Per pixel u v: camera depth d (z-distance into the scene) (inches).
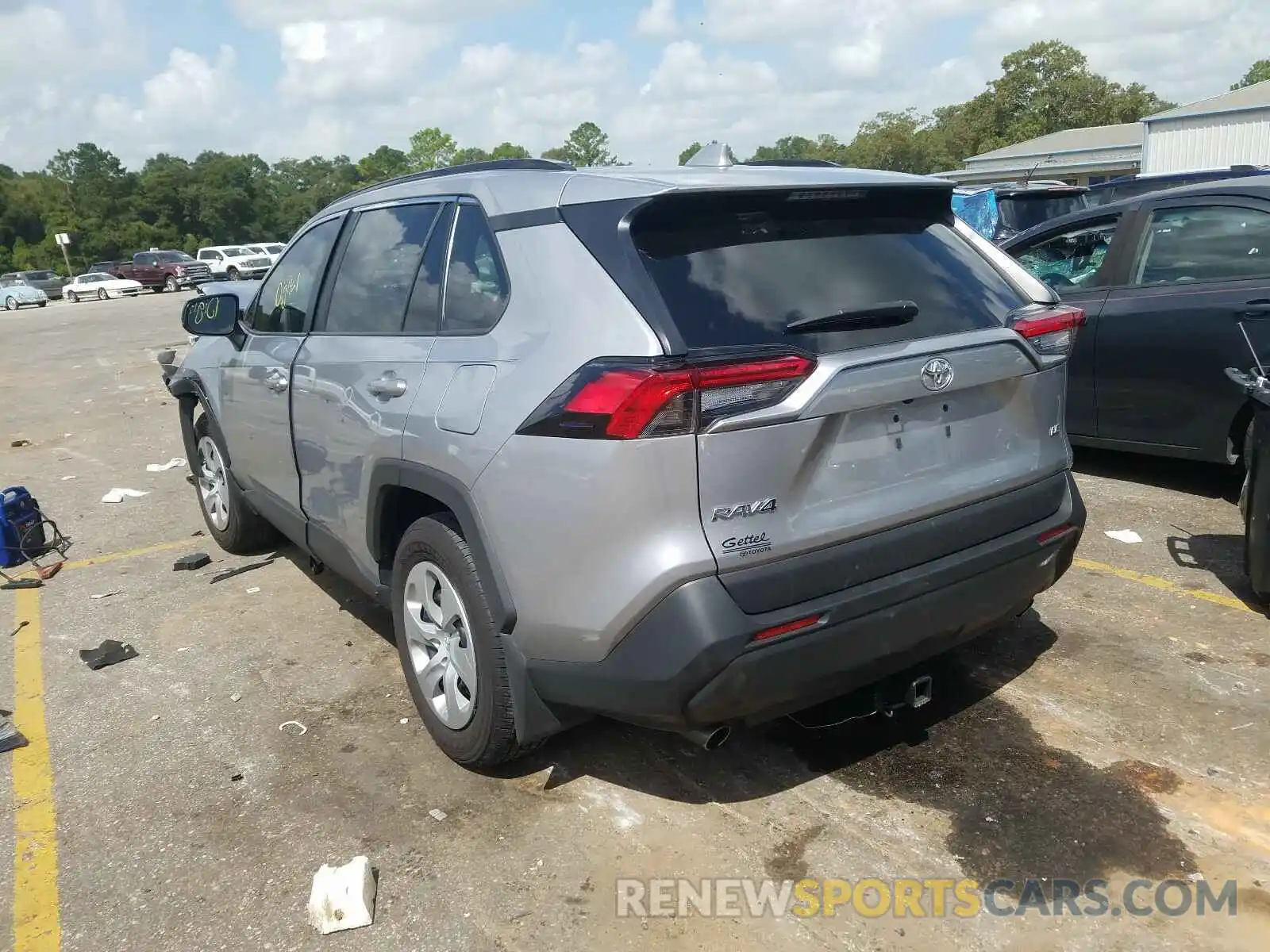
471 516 117.9
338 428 148.9
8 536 232.7
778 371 100.0
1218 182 232.4
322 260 168.7
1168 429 230.4
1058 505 129.9
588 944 102.2
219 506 230.8
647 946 101.5
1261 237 213.6
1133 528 214.4
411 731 146.6
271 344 178.4
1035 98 2625.5
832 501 106.5
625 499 100.3
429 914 107.9
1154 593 179.6
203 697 161.8
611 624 103.9
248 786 134.6
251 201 4195.4
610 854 116.2
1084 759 129.0
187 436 237.6
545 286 112.9
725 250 109.6
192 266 1793.8
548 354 109.3
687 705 102.3
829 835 117.1
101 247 3656.5
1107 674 150.9
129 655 179.2
